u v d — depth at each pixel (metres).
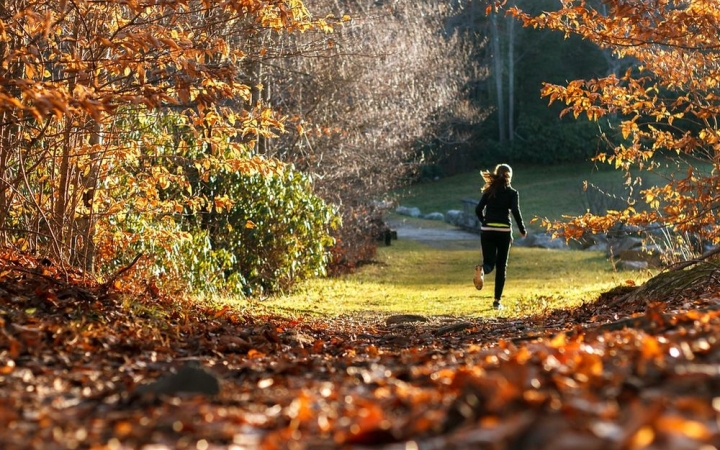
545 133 91.50
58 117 8.22
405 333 12.90
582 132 89.50
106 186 15.08
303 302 21.06
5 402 5.15
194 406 4.92
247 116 13.12
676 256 18.11
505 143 94.06
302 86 29.66
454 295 24.00
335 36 26.31
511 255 40.12
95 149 12.82
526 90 98.31
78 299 9.73
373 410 4.14
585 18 13.99
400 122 34.31
